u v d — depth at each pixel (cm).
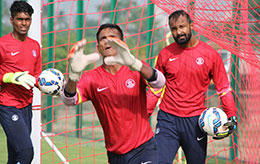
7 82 1305
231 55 2139
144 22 3853
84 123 3369
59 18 3497
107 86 1038
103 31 984
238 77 2333
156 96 1360
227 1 1681
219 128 1334
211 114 1347
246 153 2106
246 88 2123
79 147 2617
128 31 3903
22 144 1354
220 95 1392
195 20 1644
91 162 2198
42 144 2666
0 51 1361
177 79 1376
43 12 3027
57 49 3412
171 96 1387
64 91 976
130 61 905
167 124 1389
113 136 1062
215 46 2372
